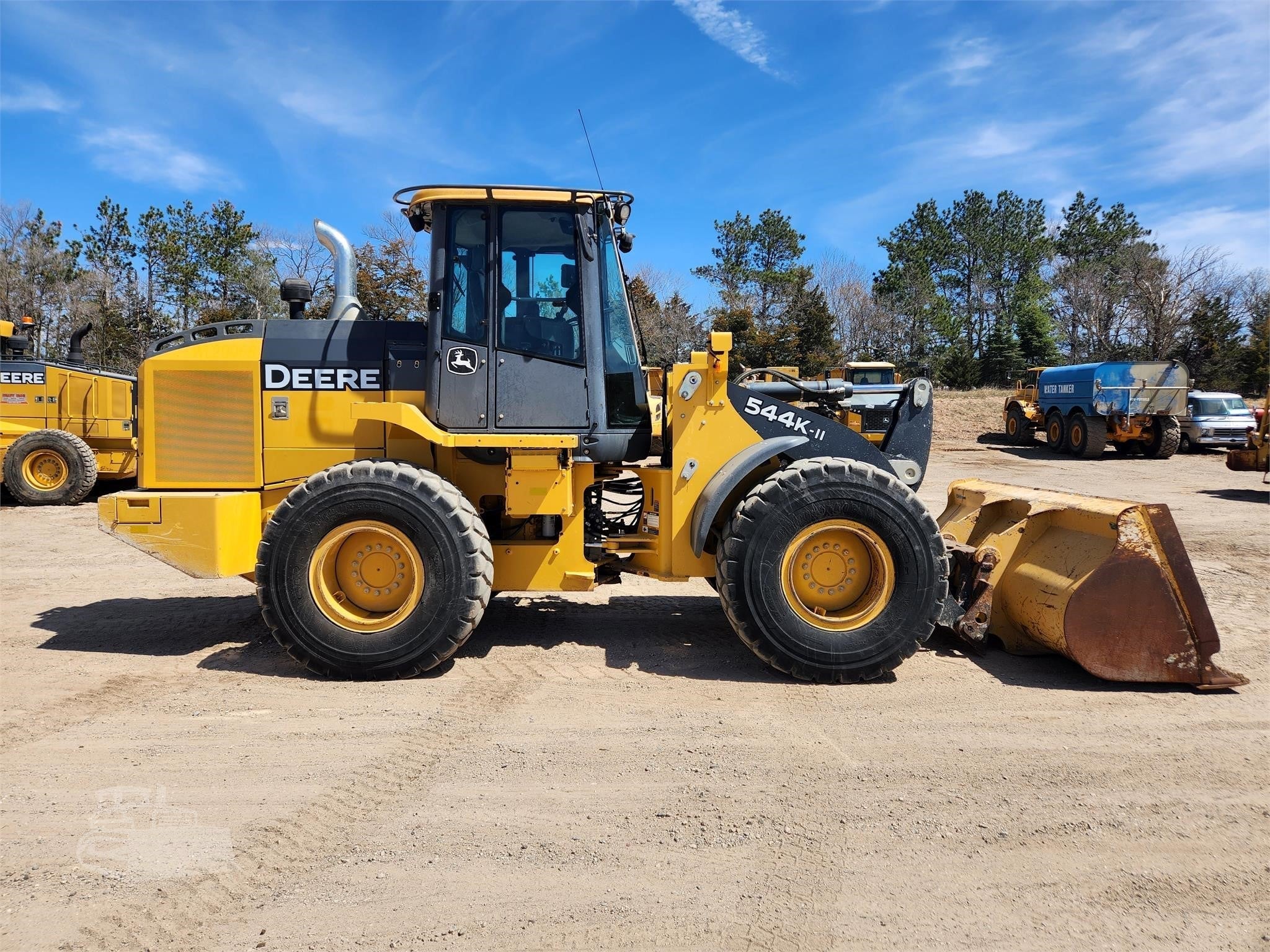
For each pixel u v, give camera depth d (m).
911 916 2.41
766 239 54.16
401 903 2.44
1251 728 3.81
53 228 43.06
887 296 55.84
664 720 3.89
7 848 2.72
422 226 5.13
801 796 3.14
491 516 5.11
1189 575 4.29
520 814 2.99
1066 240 62.88
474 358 4.71
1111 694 4.27
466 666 4.70
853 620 4.47
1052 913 2.43
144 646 5.07
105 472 13.23
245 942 2.26
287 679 4.45
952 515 5.95
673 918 2.39
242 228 38.81
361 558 4.50
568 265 4.77
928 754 3.53
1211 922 2.39
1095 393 20.83
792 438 4.75
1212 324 40.03
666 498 4.82
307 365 4.92
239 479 4.93
